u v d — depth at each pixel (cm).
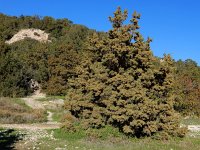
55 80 8075
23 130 3550
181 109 6128
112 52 3312
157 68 3319
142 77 3206
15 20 18700
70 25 18212
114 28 3316
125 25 3294
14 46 12338
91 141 2902
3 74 7719
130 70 3212
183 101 6084
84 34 14625
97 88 3228
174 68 3334
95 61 3522
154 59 3306
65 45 8369
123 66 3319
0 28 17812
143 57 3259
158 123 3155
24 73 8200
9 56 8000
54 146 2608
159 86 3253
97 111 3234
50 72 8462
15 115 4588
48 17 18600
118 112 3067
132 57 3275
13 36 17338
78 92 3453
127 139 3030
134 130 3100
